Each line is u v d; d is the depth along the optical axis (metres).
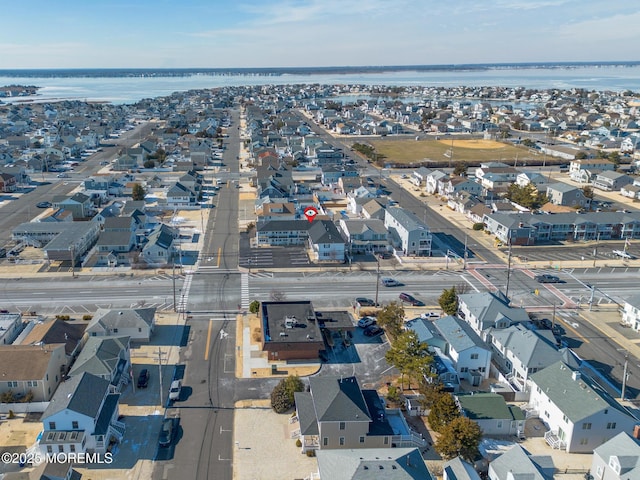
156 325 86.75
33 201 163.62
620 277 110.56
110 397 63.53
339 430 57.59
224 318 89.88
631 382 73.62
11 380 64.56
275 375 73.88
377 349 81.38
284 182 173.88
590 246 129.25
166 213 153.12
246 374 73.94
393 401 67.44
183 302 95.50
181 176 188.50
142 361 76.31
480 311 85.50
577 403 60.59
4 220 143.75
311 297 98.81
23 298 95.94
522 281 108.00
